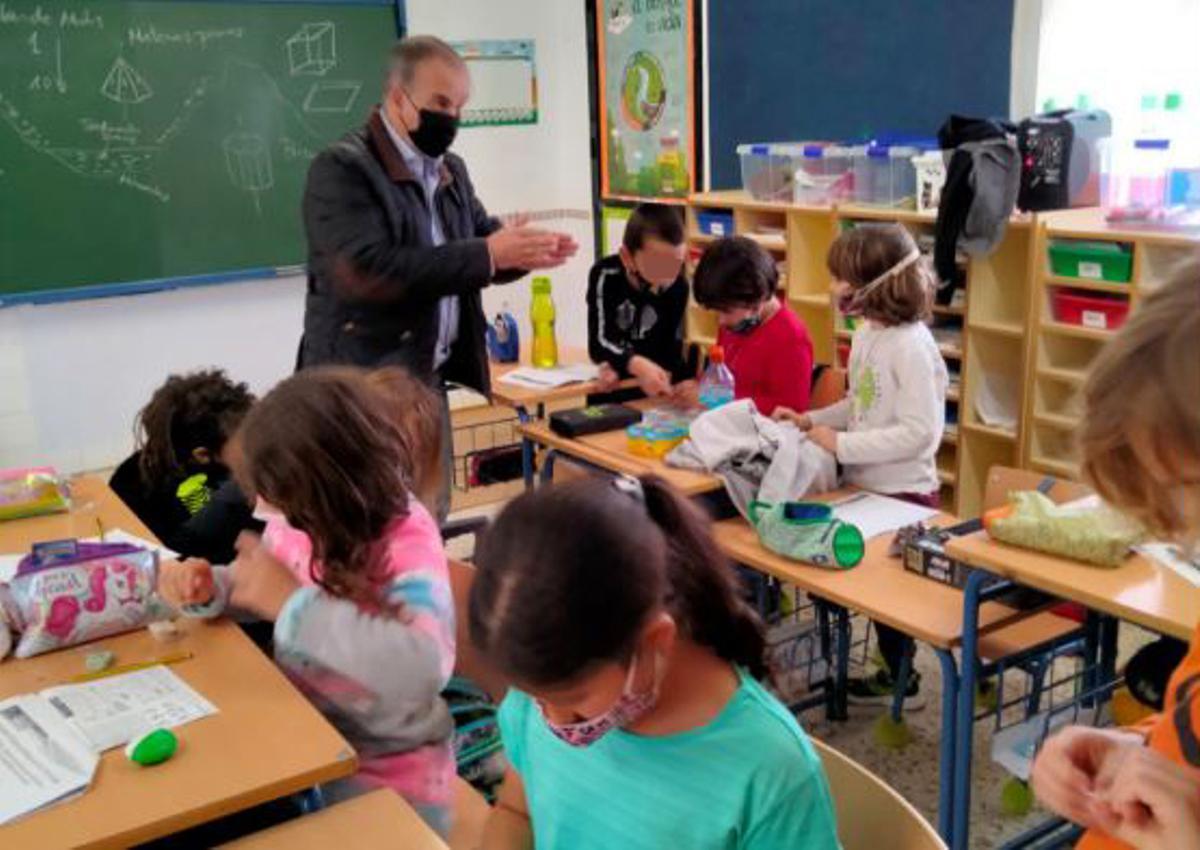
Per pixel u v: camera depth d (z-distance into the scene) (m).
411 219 2.81
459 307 3.03
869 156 3.98
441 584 1.60
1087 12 3.85
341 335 2.81
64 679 1.60
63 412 4.43
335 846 1.24
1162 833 0.81
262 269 4.71
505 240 2.72
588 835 1.16
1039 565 1.88
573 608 0.92
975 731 2.66
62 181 4.23
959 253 3.61
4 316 4.24
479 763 1.90
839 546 2.24
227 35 4.46
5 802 1.28
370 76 4.82
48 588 1.69
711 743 1.07
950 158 3.50
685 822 1.08
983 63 4.17
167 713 1.49
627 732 1.11
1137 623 1.71
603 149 5.48
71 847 1.21
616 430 3.08
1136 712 2.01
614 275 3.49
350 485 1.53
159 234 4.46
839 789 1.28
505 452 3.94
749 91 4.88
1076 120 3.61
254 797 1.31
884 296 2.61
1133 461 0.73
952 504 3.96
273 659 1.72
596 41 5.35
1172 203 3.48
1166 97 3.65
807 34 4.67
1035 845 2.29
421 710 1.62
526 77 5.46
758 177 4.43
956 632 1.99
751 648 1.11
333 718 1.59
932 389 2.61
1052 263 3.52
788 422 2.78
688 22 4.84
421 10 5.05
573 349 3.94
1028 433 3.65
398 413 1.73
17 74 4.08
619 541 0.96
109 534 2.23
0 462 4.33
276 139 4.64
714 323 4.51
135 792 1.31
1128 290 3.31
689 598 1.07
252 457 1.55
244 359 4.80
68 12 4.13
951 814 2.09
